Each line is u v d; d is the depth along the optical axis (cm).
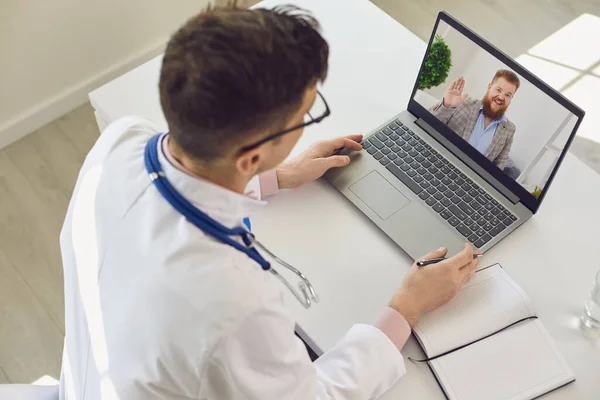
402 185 125
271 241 118
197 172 79
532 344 107
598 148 236
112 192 85
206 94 69
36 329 189
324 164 124
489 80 118
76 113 233
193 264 77
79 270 88
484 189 124
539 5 275
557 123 110
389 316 105
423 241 118
